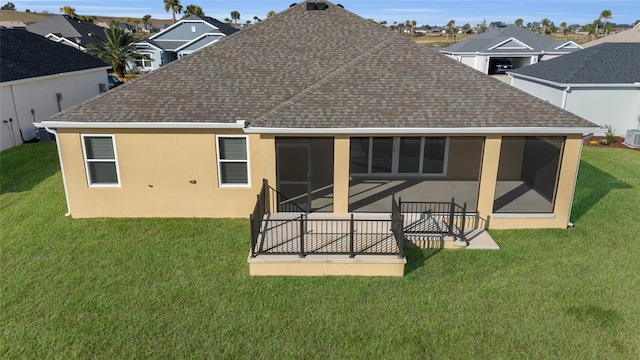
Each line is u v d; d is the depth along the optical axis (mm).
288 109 11227
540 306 8414
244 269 9742
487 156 11203
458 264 9969
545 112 11180
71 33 52844
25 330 7707
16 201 13617
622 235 11375
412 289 9016
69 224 12016
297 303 8547
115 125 11344
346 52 14047
